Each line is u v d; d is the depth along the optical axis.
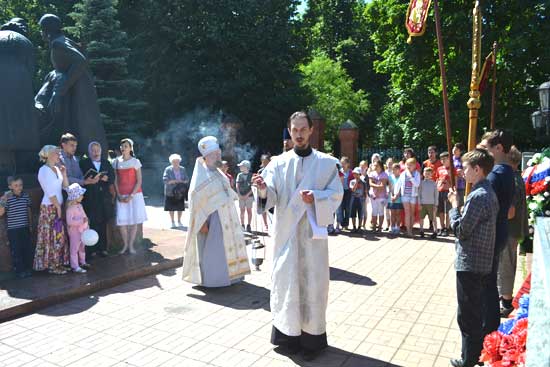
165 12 24.39
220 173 6.38
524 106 19.16
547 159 5.75
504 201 4.04
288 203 4.18
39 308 5.39
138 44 24.66
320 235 4.00
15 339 4.54
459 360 3.78
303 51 26.72
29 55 7.61
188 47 24.58
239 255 6.34
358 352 4.22
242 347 4.34
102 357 4.13
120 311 5.34
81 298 5.81
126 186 7.75
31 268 6.52
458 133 19.98
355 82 39.69
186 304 5.59
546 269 1.56
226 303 5.63
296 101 25.89
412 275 6.90
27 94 7.45
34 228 6.93
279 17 26.30
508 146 4.25
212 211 6.09
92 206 7.32
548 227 2.07
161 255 7.66
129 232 8.18
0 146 7.12
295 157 4.28
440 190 10.36
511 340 2.70
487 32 18.28
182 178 11.45
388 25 21.62
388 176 10.89
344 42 38.84
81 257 6.78
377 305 5.51
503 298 5.06
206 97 25.33
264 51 25.27
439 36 4.32
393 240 9.90
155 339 4.53
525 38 16.75
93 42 20.25
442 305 5.50
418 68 20.70
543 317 1.54
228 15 24.97
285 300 4.11
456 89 19.34
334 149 31.19
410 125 21.84
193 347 4.35
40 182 6.39
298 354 4.19
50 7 24.86
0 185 6.99
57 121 8.36
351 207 10.73
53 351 4.27
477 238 3.51
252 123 26.70
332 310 5.34
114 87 21.12
